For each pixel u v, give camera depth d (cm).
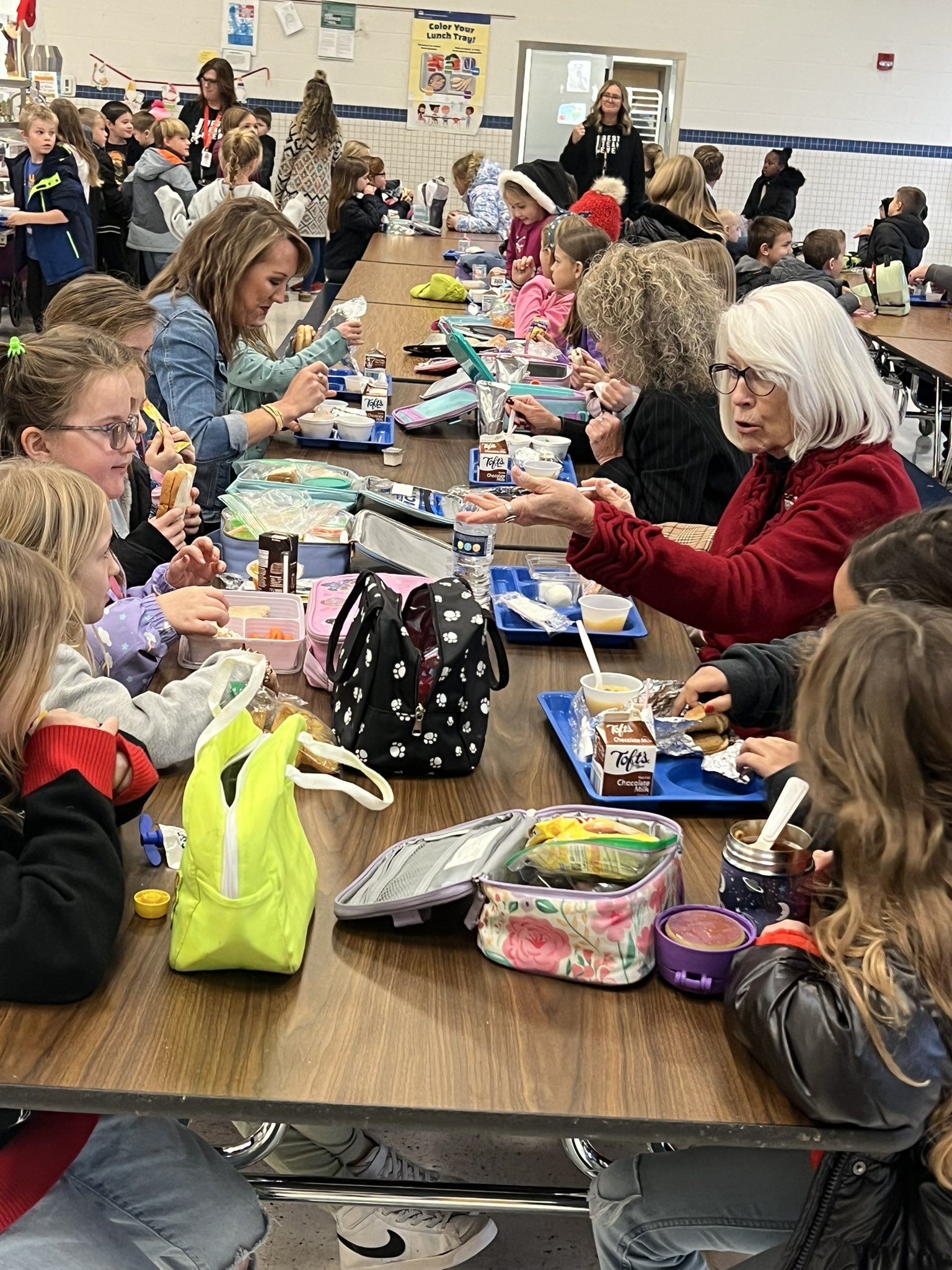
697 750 190
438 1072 124
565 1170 227
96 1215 139
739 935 140
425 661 181
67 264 770
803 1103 118
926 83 1198
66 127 790
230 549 259
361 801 149
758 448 224
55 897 128
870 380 216
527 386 392
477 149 1203
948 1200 124
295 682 209
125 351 229
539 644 234
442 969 141
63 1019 129
